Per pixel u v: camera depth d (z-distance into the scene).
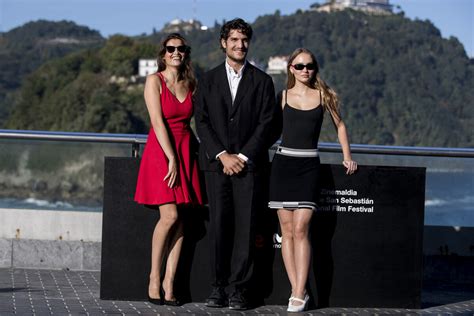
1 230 9.06
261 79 7.23
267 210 7.51
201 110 7.22
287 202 7.25
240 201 7.20
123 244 7.52
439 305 7.91
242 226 7.20
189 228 7.53
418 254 7.66
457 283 9.22
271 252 7.52
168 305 7.35
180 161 7.30
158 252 7.34
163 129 7.20
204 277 7.53
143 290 7.52
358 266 7.61
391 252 7.63
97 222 9.06
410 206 7.64
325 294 7.59
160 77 7.31
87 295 7.68
